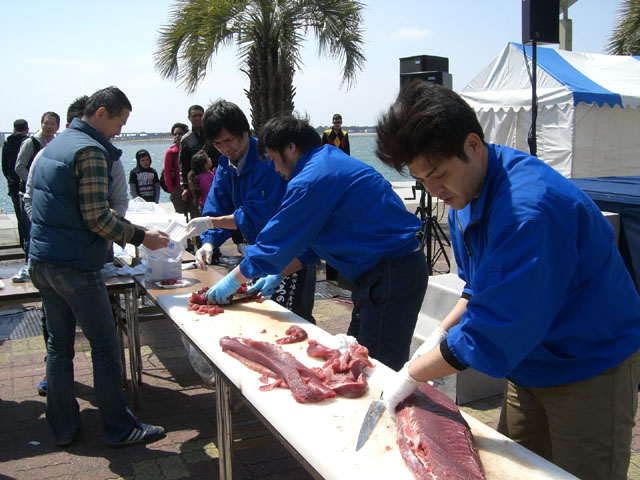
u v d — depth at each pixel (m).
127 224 3.11
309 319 3.61
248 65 8.92
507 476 1.43
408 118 1.42
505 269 1.41
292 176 2.82
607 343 1.61
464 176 1.50
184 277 3.60
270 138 2.75
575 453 1.68
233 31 8.72
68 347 3.21
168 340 5.00
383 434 1.64
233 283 2.76
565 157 9.40
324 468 1.52
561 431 1.71
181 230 3.60
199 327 2.61
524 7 6.22
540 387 1.72
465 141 1.44
